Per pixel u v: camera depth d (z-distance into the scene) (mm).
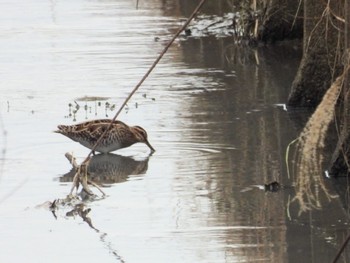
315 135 11562
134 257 15828
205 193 18906
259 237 16547
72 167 20797
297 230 16875
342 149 18844
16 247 16438
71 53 33375
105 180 19953
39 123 24328
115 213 17969
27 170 20609
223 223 17281
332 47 24797
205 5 42250
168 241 16500
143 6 43562
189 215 17719
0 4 45125
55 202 18500
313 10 25125
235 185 19297
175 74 29922
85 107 25703
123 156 21734
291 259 15555
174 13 41406
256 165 20469
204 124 23938
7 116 25078
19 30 38188
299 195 11992
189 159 21172
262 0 35312
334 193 18656
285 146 21719
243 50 33906
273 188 19016
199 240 16469
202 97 26844
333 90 11500
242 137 22656
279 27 34969
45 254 16016
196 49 34156
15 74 30234
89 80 29141
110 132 21797
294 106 25484
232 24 38031
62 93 27547
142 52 33406
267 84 28297
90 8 43469
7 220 17781
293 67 30766
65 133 22141
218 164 20719
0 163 21062
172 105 25984
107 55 32906
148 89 27938
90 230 17156
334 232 16719
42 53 33500
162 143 22484
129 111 25406
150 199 18641
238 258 15648
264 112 25016
